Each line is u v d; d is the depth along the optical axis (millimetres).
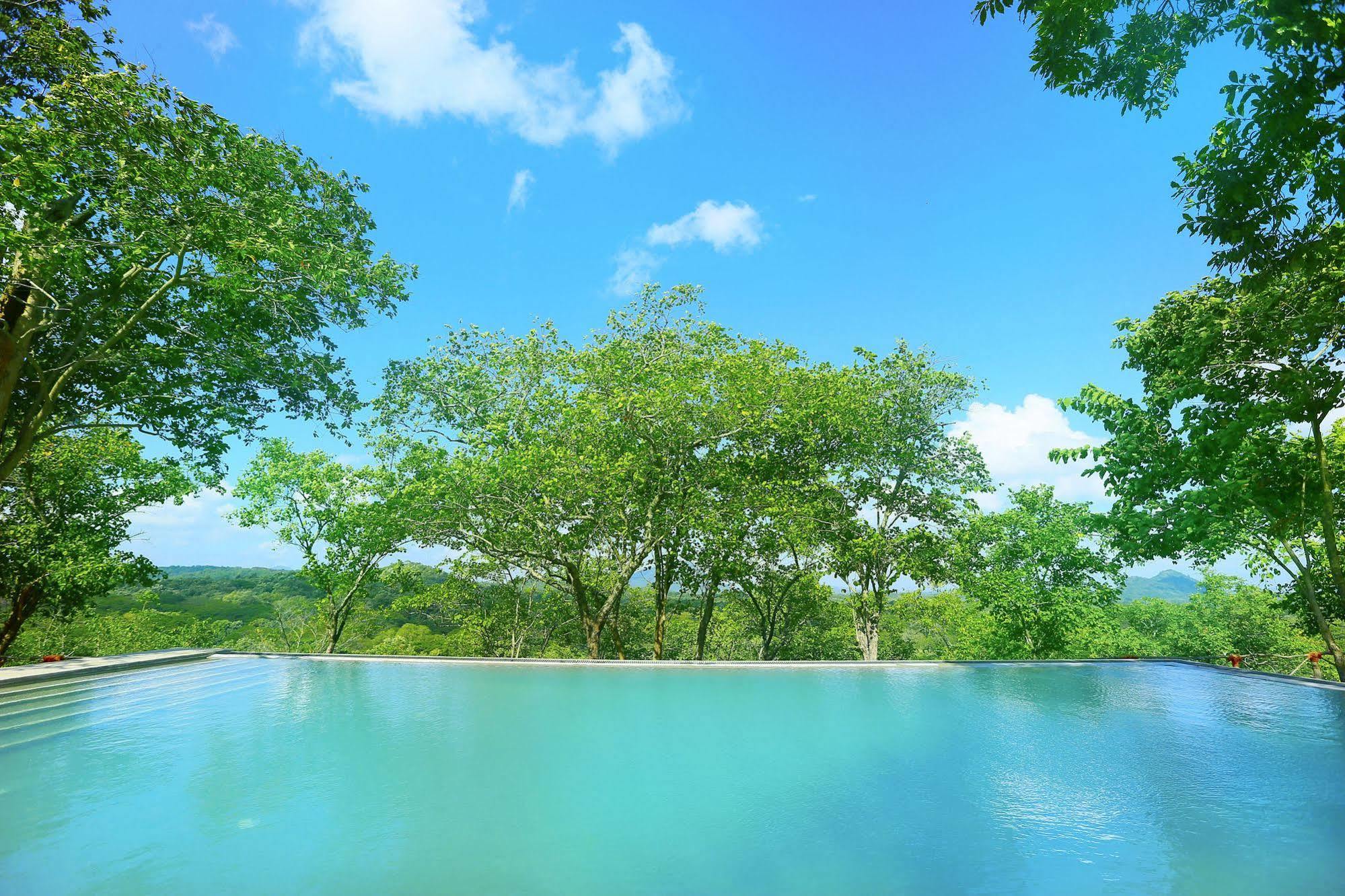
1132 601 41906
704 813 2689
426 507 19516
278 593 35094
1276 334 9055
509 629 31969
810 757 3645
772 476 21766
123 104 10695
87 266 11750
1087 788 3084
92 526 22422
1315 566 17344
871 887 2021
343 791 2893
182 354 14516
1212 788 3090
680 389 18906
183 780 3023
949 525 24078
